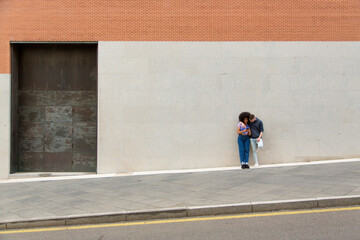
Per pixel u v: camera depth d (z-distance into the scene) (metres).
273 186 7.74
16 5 11.07
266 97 11.22
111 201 7.07
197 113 11.16
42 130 11.49
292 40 11.25
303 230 5.15
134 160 11.07
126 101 11.08
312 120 11.25
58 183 9.66
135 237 5.19
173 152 11.13
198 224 5.72
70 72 11.54
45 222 6.04
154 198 7.18
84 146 11.51
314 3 11.31
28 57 11.50
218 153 11.16
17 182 10.12
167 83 11.15
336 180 8.02
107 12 11.12
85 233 5.52
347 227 5.20
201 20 11.20
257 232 5.16
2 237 5.46
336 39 11.32
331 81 11.30
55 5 11.09
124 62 11.09
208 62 11.19
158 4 11.16
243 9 11.25
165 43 11.15
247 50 11.21
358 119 11.31
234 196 6.99
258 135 10.85
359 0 11.38
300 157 11.23
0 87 10.98
